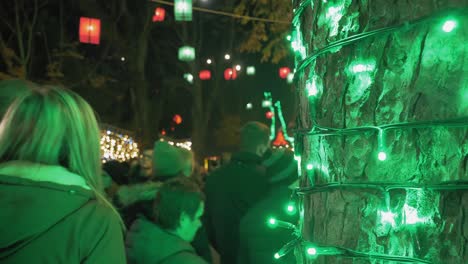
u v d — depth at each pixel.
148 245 3.00
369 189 1.59
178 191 3.09
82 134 1.86
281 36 17.45
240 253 4.31
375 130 1.56
